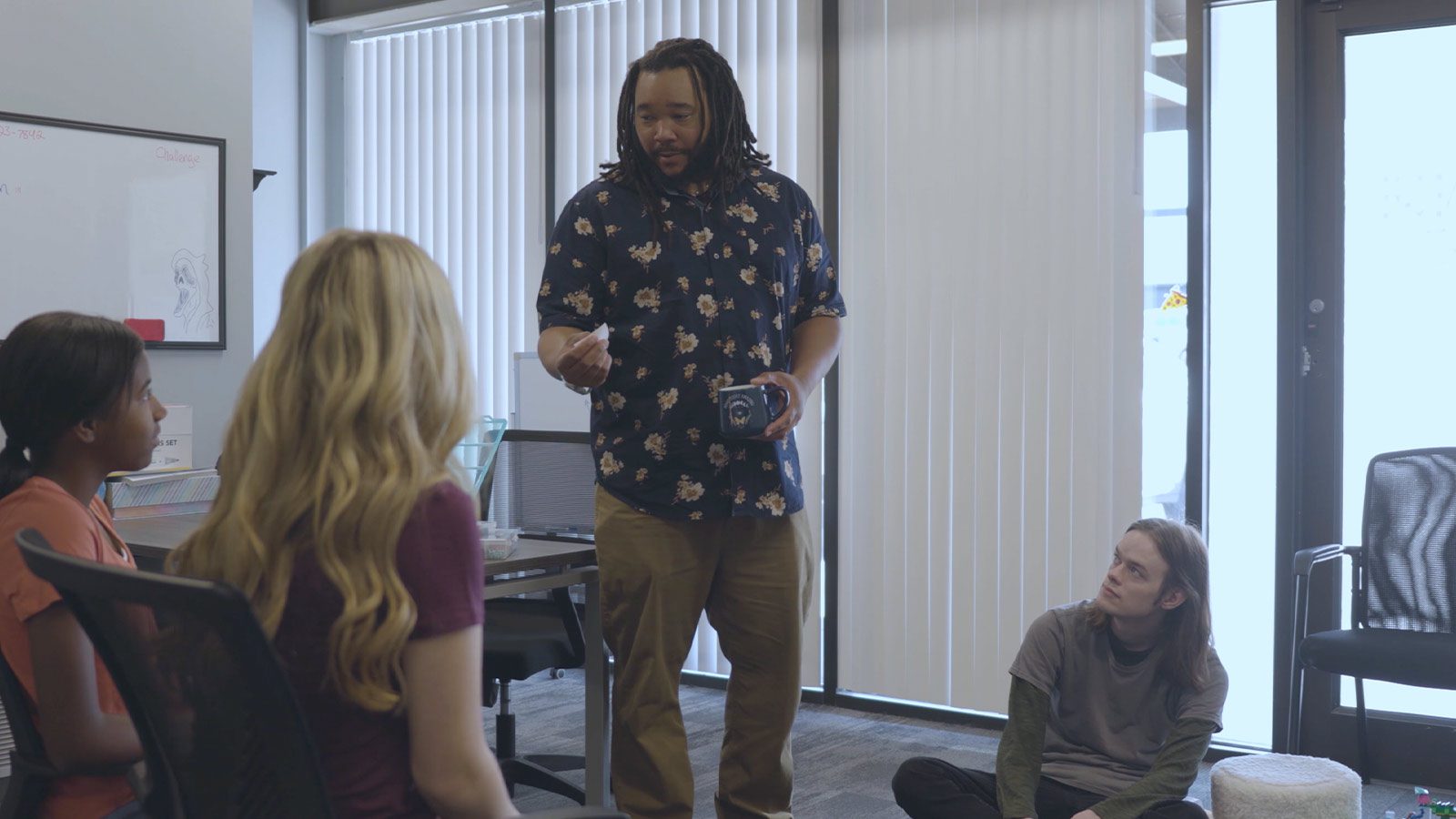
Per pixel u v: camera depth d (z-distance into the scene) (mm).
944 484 4031
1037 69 3838
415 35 5320
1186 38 3676
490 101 5109
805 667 4359
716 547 2469
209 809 1170
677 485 2416
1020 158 3869
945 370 4012
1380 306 3566
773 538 2488
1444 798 3426
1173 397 3760
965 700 4027
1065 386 3820
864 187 4145
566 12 4848
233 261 4254
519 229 5039
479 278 5148
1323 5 3586
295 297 1168
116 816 1385
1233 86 3725
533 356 4156
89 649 1560
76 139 3820
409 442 1141
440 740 1117
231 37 4230
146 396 1780
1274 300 3701
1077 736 2469
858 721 4152
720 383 2416
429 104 5293
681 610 2449
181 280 4094
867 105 4129
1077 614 2459
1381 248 3557
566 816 1147
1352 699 3635
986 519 3959
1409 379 3535
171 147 4062
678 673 2494
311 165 5539
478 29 5137
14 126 3678
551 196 4895
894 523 4129
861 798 3391
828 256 2656
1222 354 3777
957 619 4023
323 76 5582
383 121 5438
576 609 2984
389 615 1086
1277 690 3660
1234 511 3785
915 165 4047
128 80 3955
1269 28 3676
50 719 1540
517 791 3467
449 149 5230
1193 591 2330
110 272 3912
